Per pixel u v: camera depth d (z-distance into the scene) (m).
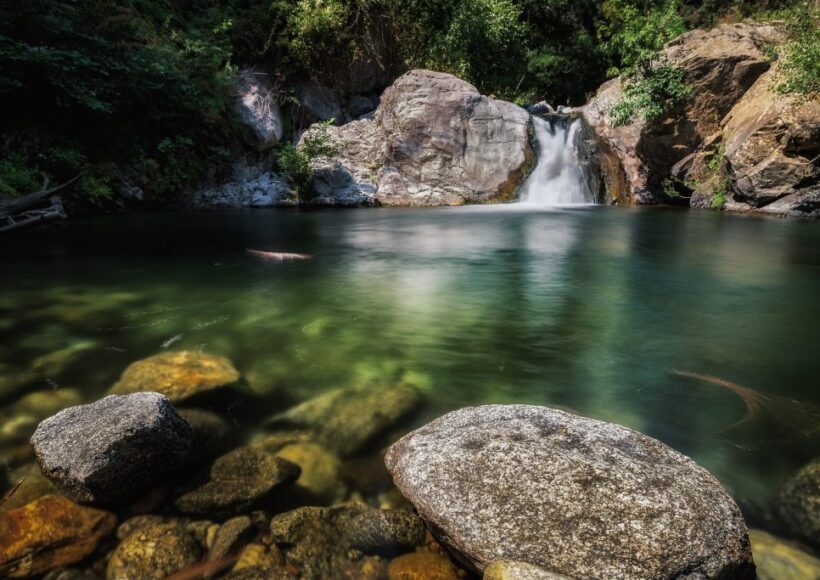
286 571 1.64
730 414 2.62
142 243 7.49
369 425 2.48
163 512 1.90
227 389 2.82
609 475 1.73
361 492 2.02
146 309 4.34
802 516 1.85
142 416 2.09
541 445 1.90
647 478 1.74
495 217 10.69
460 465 1.87
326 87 15.93
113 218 9.94
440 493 1.79
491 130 13.84
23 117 9.55
